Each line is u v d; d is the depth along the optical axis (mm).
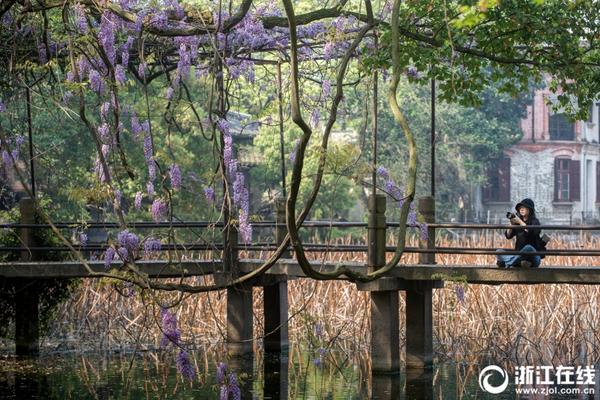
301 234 33875
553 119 57438
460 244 20516
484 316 16031
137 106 14086
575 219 57188
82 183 25344
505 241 21125
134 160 25609
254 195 35031
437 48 13227
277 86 14773
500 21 13148
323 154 10414
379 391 12820
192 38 12789
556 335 15906
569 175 57594
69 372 13953
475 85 14188
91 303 17125
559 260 19594
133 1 12375
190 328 16625
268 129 32094
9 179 24656
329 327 16469
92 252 16703
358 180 10953
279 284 15562
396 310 14000
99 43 11500
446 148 43031
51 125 25062
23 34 13344
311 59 14070
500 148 48656
